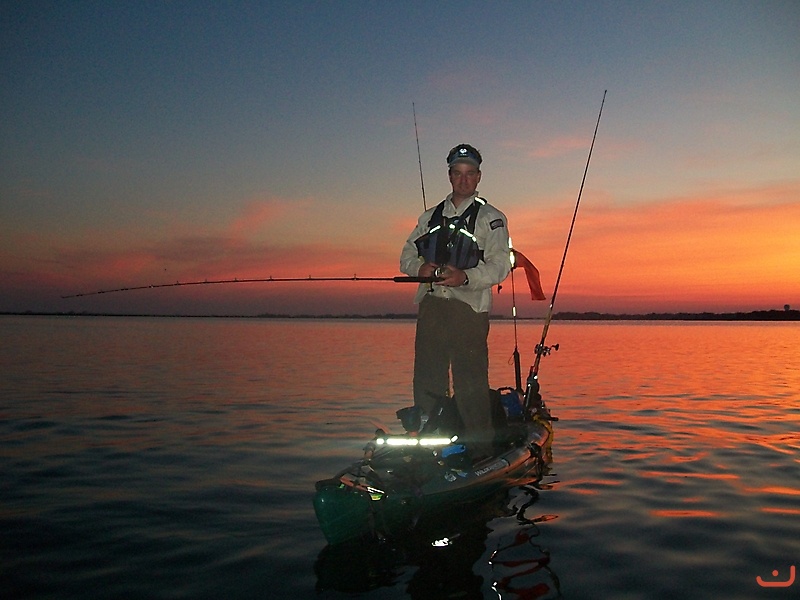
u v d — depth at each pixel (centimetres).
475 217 580
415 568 485
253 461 823
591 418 1182
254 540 536
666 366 2372
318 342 4244
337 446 916
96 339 4047
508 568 483
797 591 439
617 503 649
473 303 582
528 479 743
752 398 1461
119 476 741
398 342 4372
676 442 961
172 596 431
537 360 928
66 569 474
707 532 560
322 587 448
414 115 662
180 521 583
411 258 605
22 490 679
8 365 2078
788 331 9238
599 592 441
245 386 1617
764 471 780
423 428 591
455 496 615
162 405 1278
